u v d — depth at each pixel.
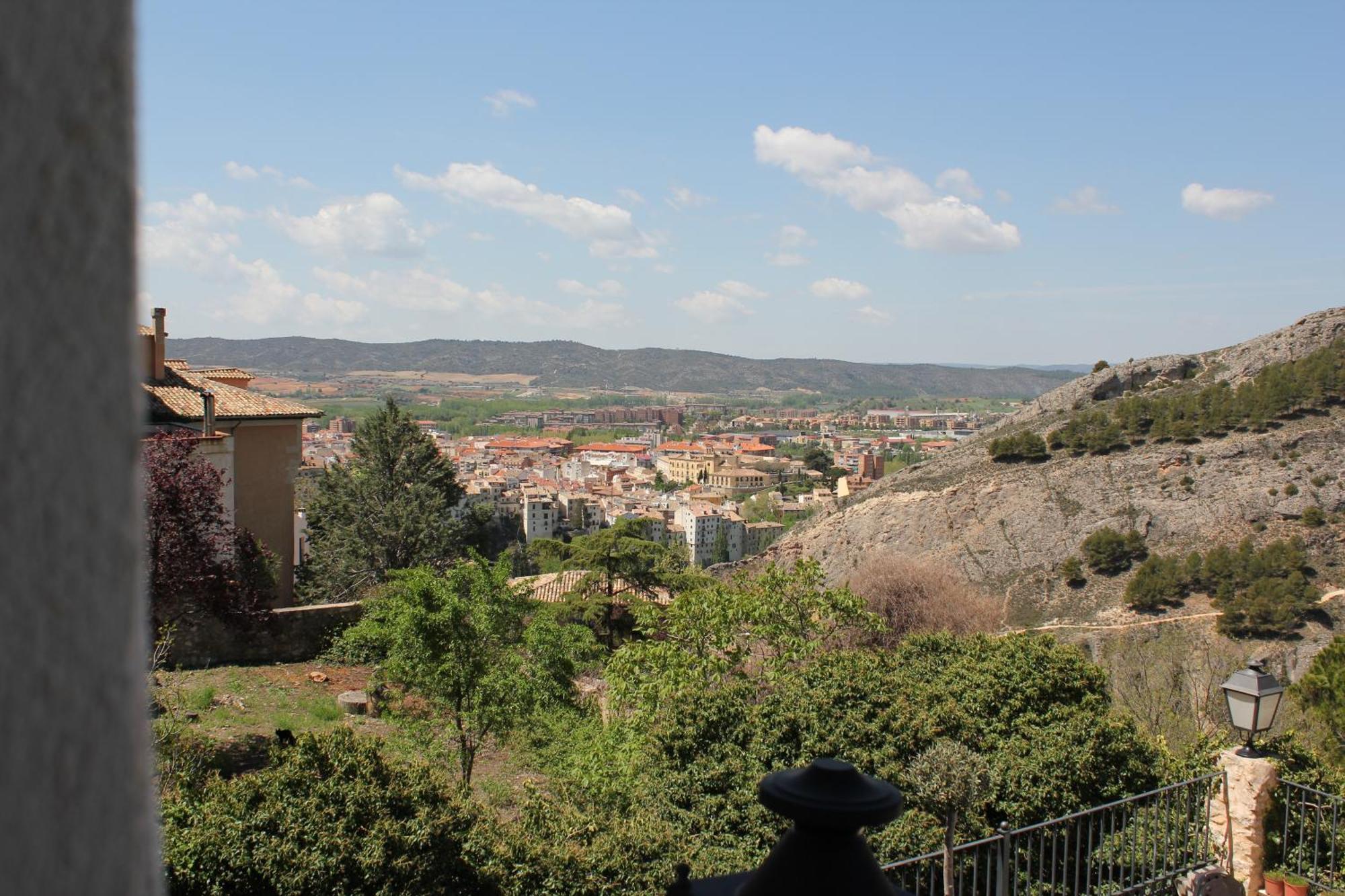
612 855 8.39
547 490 138.50
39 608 0.64
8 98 0.61
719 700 10.67
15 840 0.62
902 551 59.06
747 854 9.16
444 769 13.04
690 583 31.08
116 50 0.68
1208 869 8.92
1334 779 10.60
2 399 0.61
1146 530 53.28
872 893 2.10
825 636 17.50
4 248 0.61
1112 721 11.18
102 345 0.68
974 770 7.18
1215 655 42.31
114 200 0.69
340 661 19.05
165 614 14.53
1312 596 43.47
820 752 9.86
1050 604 51.06
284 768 8.21
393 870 7.61
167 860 7.23
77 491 0.66
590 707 15.95
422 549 36.38
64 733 0.65
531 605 14.12
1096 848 10.12
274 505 25.08
